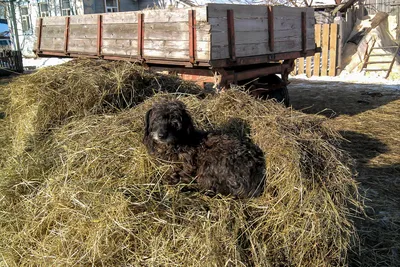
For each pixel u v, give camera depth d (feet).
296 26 24.91
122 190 10.94
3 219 11.25
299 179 10.78
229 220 10.16
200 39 18.40
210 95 17.13
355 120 28.40
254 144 12.47
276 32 22.89
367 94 37.78
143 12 20.93
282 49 23.70
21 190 12.41
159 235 9.68
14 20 80.38
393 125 26.84
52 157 13.48
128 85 17.74
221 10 18.62
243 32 20.21
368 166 19.31
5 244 10.59
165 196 10.93
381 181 17.43
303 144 11.85
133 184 11.26
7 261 10.07
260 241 10.03
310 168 11.17
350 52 53.57
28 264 9.90
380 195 16.02
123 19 22.27
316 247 10.19
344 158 12.89
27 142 15.74
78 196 10.74
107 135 13.16
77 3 74.18
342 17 55.62
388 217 14.17
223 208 10.48
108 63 19.80
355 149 22.02
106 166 11.89
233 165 11.03
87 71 18.04
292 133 12.48
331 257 10.38
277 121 13.26
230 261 9.13
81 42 25.59
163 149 11.71
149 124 11.84
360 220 13.91
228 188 11.05
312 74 52.16
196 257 9.21
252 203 10.87
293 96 37.96
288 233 10.19
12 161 14.84
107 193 10.66
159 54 20.63
